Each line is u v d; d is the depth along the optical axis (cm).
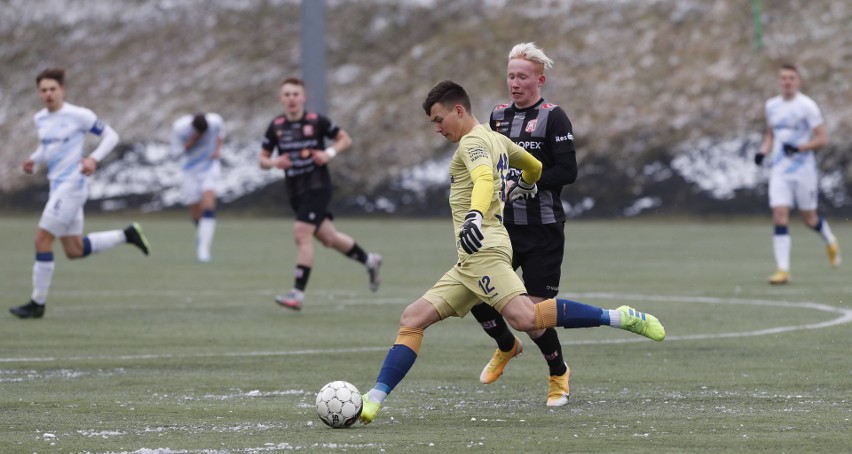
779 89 10188
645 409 2067
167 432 1855
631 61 11088
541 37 11712
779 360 2688
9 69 13875
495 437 1806
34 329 3391
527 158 2069
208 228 6178
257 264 5928
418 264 5775
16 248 7175
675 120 10344
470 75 11669
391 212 10619
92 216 11075
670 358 2739
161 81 12975
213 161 6219
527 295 2136
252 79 12631
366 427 1905
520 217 2253
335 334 3275
